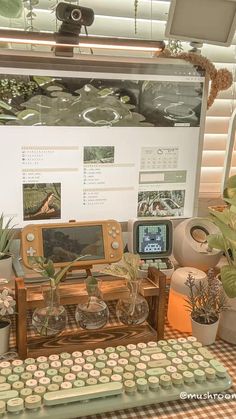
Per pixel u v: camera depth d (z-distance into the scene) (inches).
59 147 45.8
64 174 46.8
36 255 40.4
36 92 43.6
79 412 31.4
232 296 39.6
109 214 49.5
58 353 37.8
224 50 61.4
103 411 32.0
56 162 46.1
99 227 43.0
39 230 41.1
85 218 48.7
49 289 39.1
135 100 47.1
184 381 34.5
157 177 50.3
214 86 50.0
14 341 40.0
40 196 46.4
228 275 40.8
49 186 46.5
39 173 45.8
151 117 48.2
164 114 48.6
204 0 44.6
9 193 45.4
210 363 36.2
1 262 42.3
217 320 41.2
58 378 33.4
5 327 37.5
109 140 47.4
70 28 42.1
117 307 41.9
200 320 40.9
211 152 64.2
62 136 45.7
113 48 44.1
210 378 35.0
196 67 48.4
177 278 43.4
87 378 33.6
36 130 44.7
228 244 43.1
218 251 48.6
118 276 40.3
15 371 34.0
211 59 61.0
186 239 48.5
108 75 45.4
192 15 45.4
